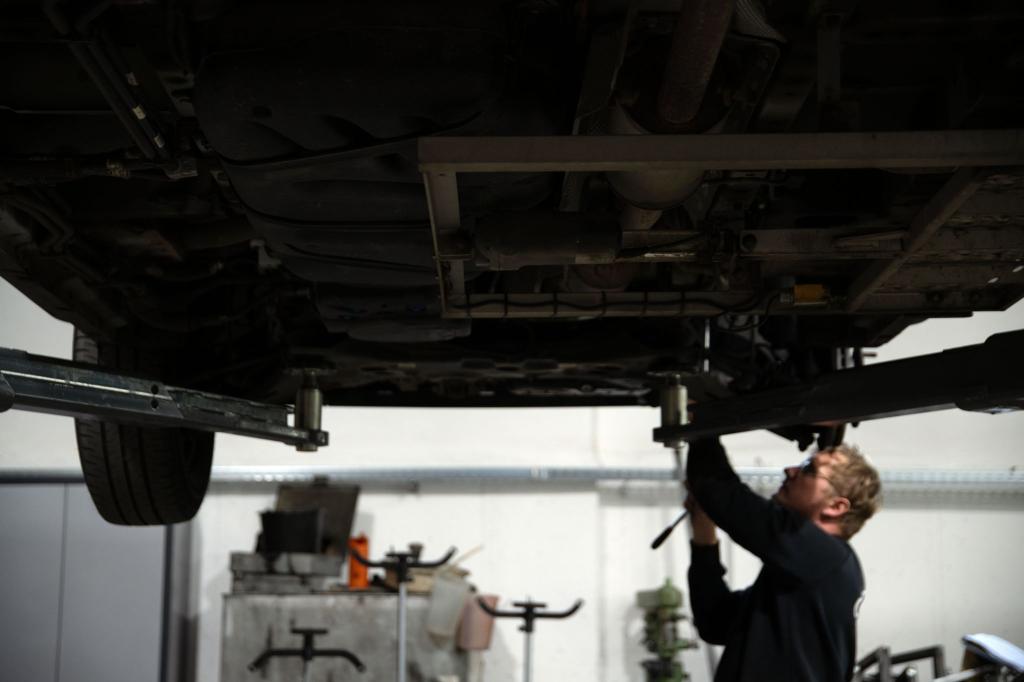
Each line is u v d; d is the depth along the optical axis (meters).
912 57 1.86
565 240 2.00
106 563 6.65
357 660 5.55
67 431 7.15
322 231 2.12
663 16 1.68
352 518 6.59
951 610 7.12
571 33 1.74
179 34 1.70
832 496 2.84
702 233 2.19
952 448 7.30
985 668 3.95
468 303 2.40
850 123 1.75
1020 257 2.19
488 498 7.28
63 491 6.69
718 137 1.60
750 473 7.09
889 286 2.36
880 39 1.78
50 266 2.41
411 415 7.46
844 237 2.13
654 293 2.42
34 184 2.08
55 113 2.01
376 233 2.13
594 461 7.34
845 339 2.87
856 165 1.61
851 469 2.85
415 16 1.65
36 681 6.49
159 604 6.64
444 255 2.07
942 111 1.93
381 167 1.88
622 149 1.60
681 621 7.15
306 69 1.66
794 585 2.63
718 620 2.87
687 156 1.60
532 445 7.43
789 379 2.93
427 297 2.44
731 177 1.99
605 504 7.35
